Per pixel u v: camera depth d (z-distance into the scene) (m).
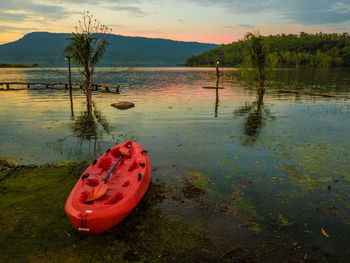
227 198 6.50
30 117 15.74
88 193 5.67
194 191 6.83
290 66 177.62
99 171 6.98
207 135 12.04
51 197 6.41
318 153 9.60
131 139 11.41
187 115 16.64
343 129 12.99
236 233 5.14
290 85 37.25
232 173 7.97
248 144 10.72
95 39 18.50
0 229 5.16
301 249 4.70
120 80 52.06
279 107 19.48
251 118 15.72
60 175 7.65
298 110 18.22
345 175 7.73
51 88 33.69
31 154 9.42
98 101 22.88
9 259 4.40
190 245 4.80
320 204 6.20
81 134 12.16
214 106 20.03
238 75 69.06
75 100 23.52
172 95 27.12
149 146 10.47
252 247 4.75
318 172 7.96
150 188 6.98
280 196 6.59
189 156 9.38
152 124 14.21
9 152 9.58
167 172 8.02
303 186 7.10
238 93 28.48
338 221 5.53
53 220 5.51
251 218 5.65
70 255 4.55
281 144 10.69
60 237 5.01
